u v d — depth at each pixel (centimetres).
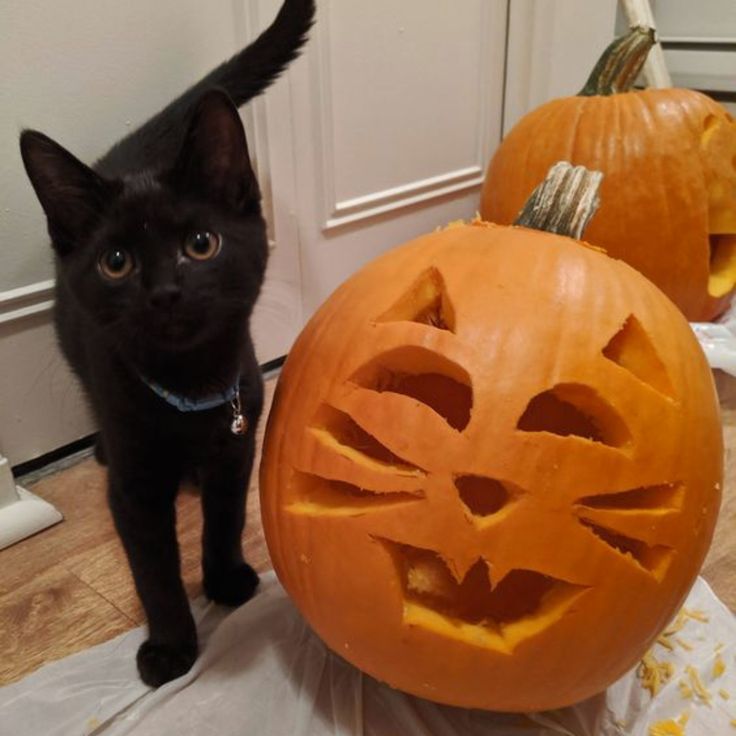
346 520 74
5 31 113
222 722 84
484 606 76
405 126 178
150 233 80
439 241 82
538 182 154
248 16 140
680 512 73
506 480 68
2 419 130
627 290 77
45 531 119
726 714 84
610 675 77
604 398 70
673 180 146
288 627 97
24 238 124
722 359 144
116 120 129
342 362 76
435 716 85
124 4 124
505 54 197
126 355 84
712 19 220
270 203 154
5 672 94
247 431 95
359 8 158
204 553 105
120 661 94
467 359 70
